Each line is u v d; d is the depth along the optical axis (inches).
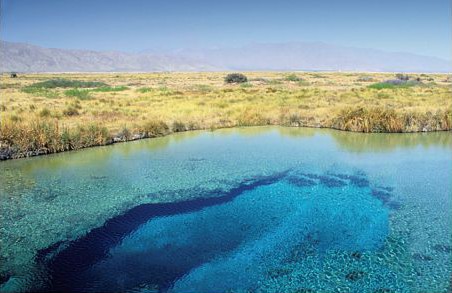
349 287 296.7
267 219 419.2
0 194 491.5
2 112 960.3
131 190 507.2
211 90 1765.5
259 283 304.5
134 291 297.1
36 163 636.1
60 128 784.3
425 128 890.1
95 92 1728.6
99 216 427.2
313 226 401.1
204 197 484.1
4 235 381.7
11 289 299.4
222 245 362.9
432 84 2028.8
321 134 874.1
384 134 866.8
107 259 341.1
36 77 3641.7
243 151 717.3
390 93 1464.1
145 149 735.1
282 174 577.0
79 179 552.1
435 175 567.8
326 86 2012.8
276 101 1243.8
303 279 308.7
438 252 344.8
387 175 570.3
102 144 762.2
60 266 330.3
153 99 1352.1
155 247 360.8
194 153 702.5
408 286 295.7
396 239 370.3
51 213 434.3
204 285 303.0
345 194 493.4
